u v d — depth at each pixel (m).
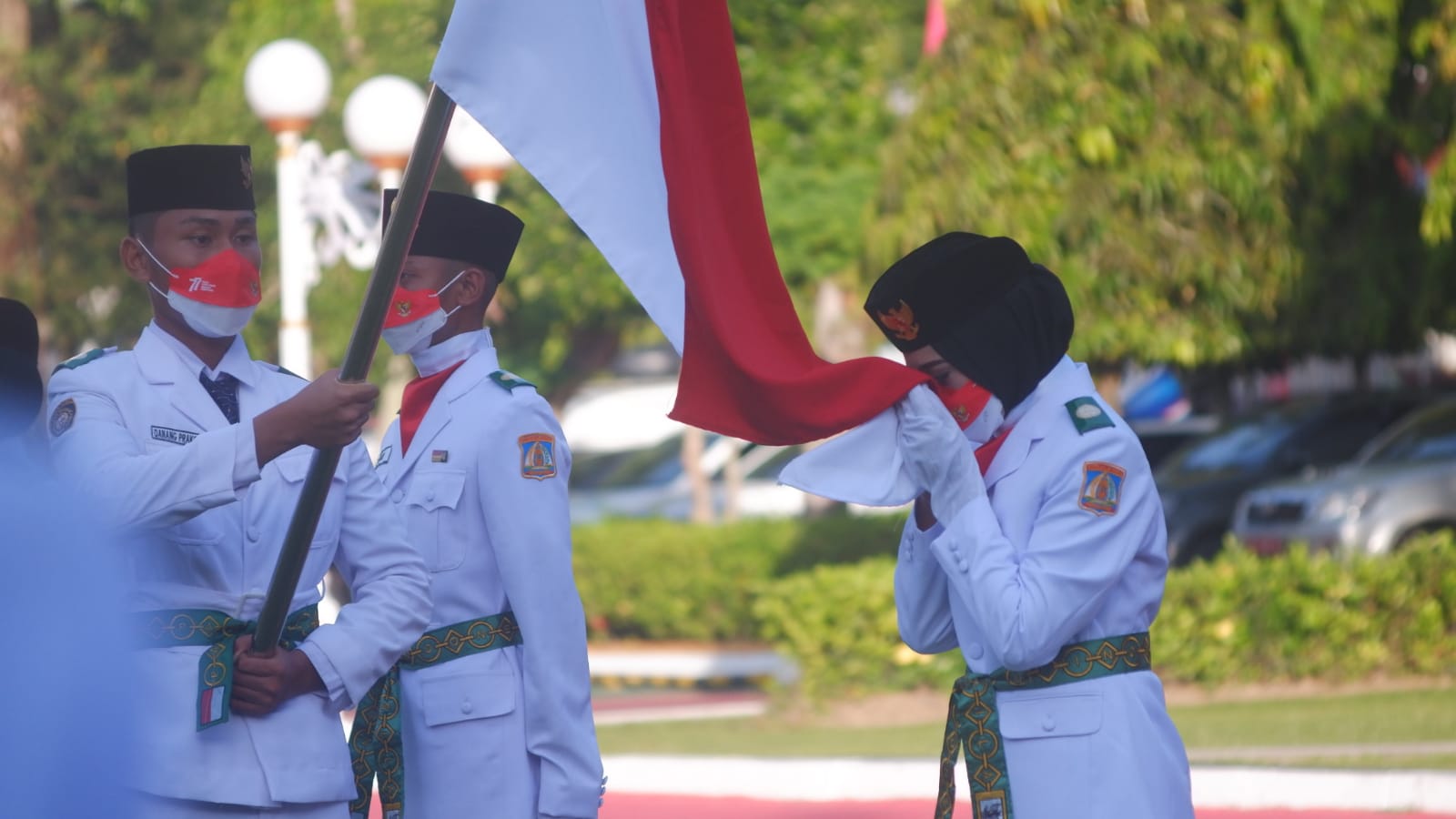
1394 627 34.94
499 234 14.40
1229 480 56.03
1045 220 35.59
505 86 10.09
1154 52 35.00
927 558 11.34
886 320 10.84
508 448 13.56
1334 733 28.19
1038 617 10.19
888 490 10.61
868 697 35.00
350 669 10.83
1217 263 35.59
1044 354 10.82
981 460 10.84
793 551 50.22
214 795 10.16
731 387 10.54
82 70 57.16
